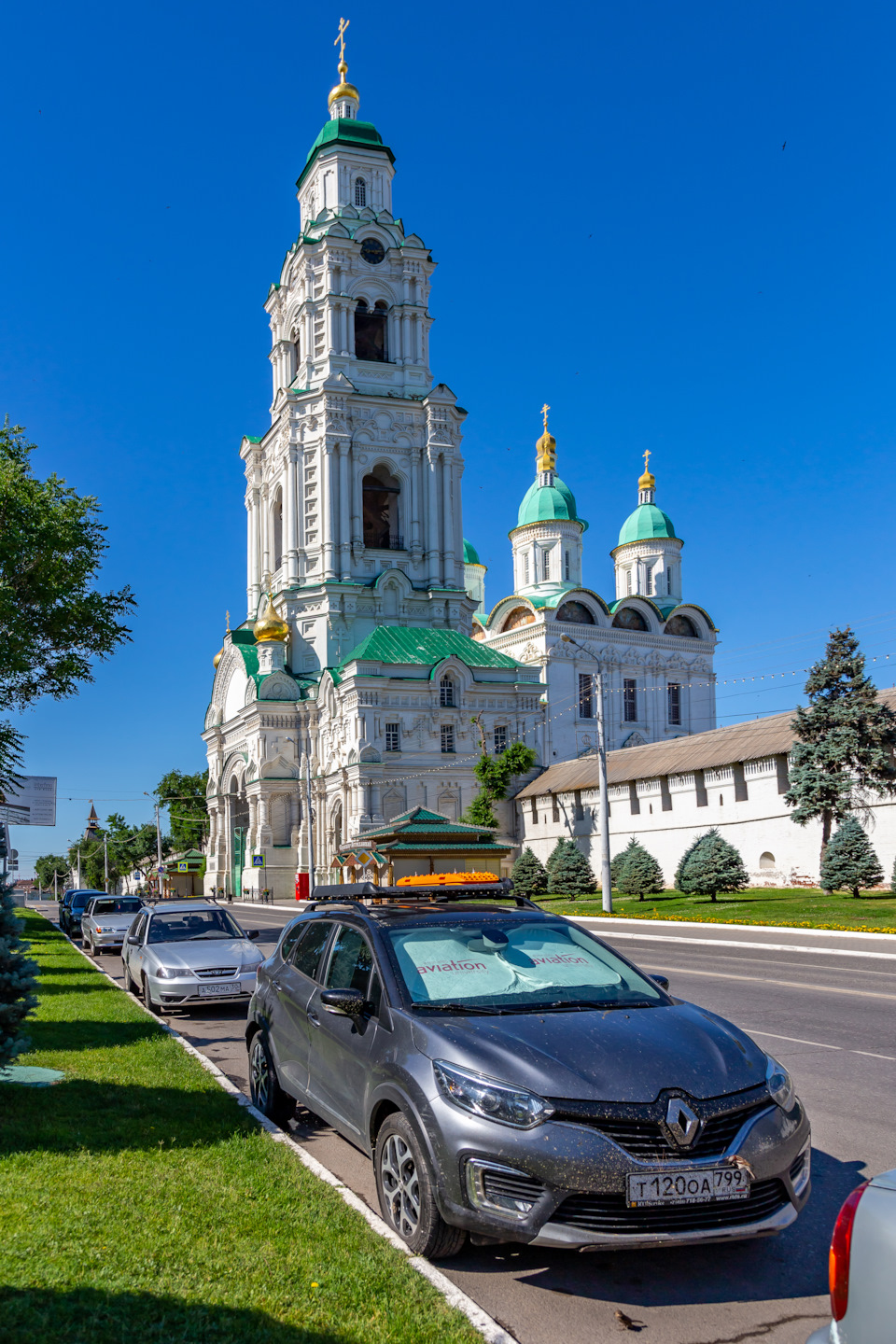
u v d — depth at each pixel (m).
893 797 36.50
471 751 66.25
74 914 39.09
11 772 23.34
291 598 72.94
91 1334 4.57
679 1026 6.16
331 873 66.44
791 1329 4.98
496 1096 5.43
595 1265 5.73
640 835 50.12
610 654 77.81
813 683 37.88
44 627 24.28
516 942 7.35
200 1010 16.44
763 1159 5.29
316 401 74.25
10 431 24.52
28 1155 7.29
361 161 79.31
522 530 84.94
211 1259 5.39
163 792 122.62
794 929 28.20
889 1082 9.91
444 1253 5.64
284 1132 8.29
